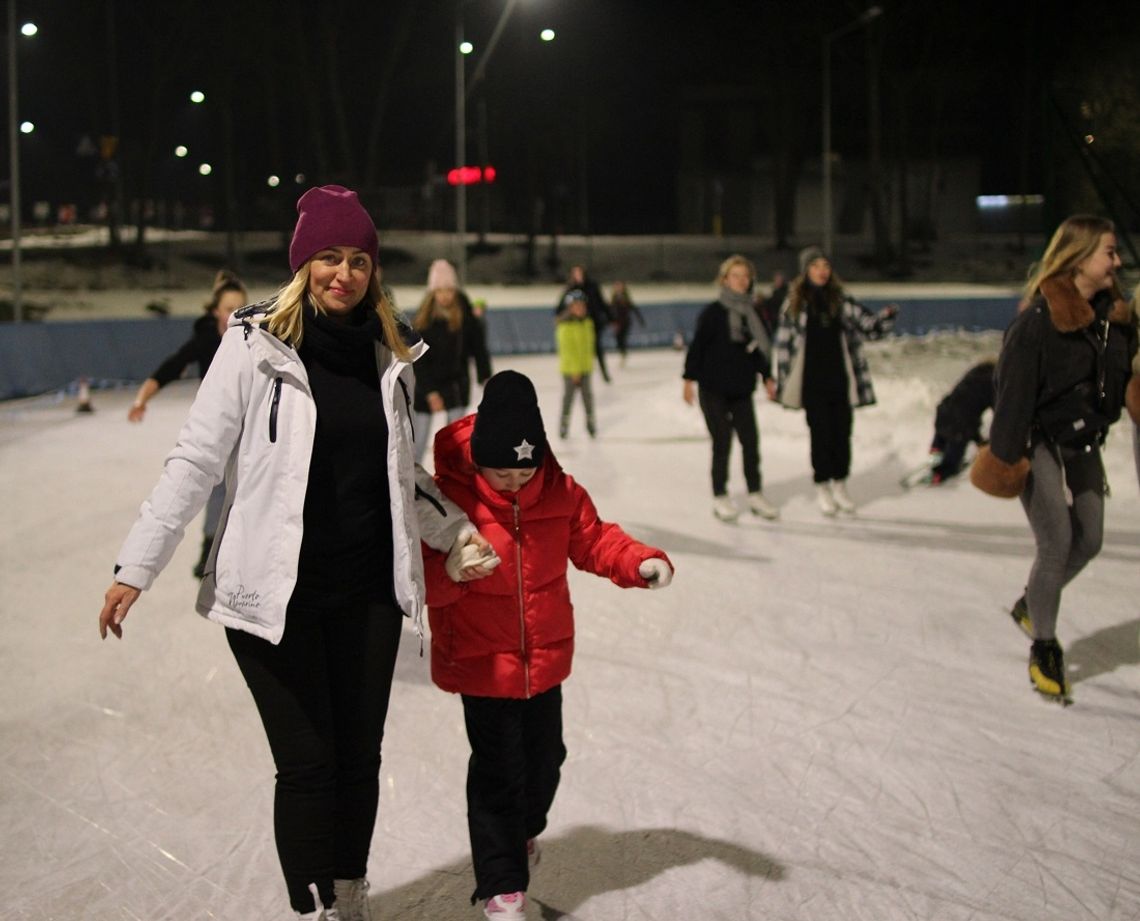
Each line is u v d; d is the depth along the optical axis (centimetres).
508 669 296
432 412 729
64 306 3825
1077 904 321
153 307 3797
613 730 451
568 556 316
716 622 592
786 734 445
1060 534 463
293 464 270
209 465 270
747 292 832
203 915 319
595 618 601
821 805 384
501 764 302
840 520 843
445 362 762
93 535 823
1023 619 514
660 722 459
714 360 833
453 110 5609
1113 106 1318
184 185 6931
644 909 319
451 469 303
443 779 406
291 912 320
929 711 467
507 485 295
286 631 276
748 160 6619
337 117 4709
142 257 4656
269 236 5556
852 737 441
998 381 457
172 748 439
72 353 1992
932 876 337
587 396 1307
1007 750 427
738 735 445
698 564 711
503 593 297
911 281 5084
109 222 4753
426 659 537
